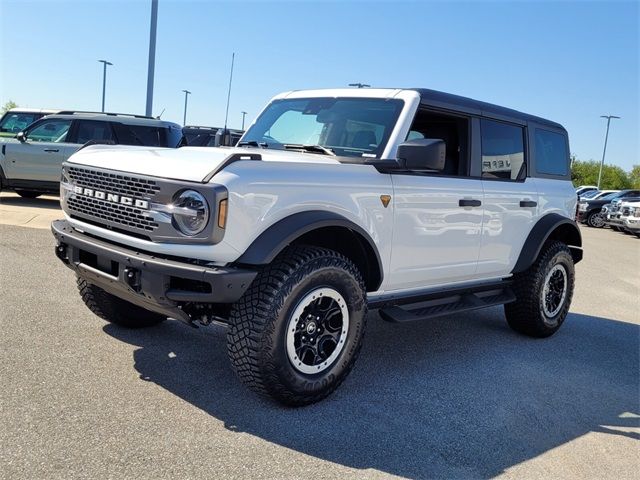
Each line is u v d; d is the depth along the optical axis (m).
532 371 5.07
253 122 5.39
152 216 3.53
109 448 3.11
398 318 4.51
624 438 3.89
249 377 3.61
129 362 4.32
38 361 4.16
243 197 3.41
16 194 15.69
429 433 3.67
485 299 5.55
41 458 2.95
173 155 3.83
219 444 3.27
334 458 3.25
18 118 16.30
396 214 4.34
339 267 3.82
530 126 5.98
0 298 5.61
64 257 4.24
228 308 3.80
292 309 3.60
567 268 6.25
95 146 4.54
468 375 4.80
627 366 5.49
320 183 3.82
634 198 24.12
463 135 5.15
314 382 3.79
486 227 5.24
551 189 6.16
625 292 9.69
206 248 3.38
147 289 3.54
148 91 15.78
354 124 4.67
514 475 3.27
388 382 4.48
